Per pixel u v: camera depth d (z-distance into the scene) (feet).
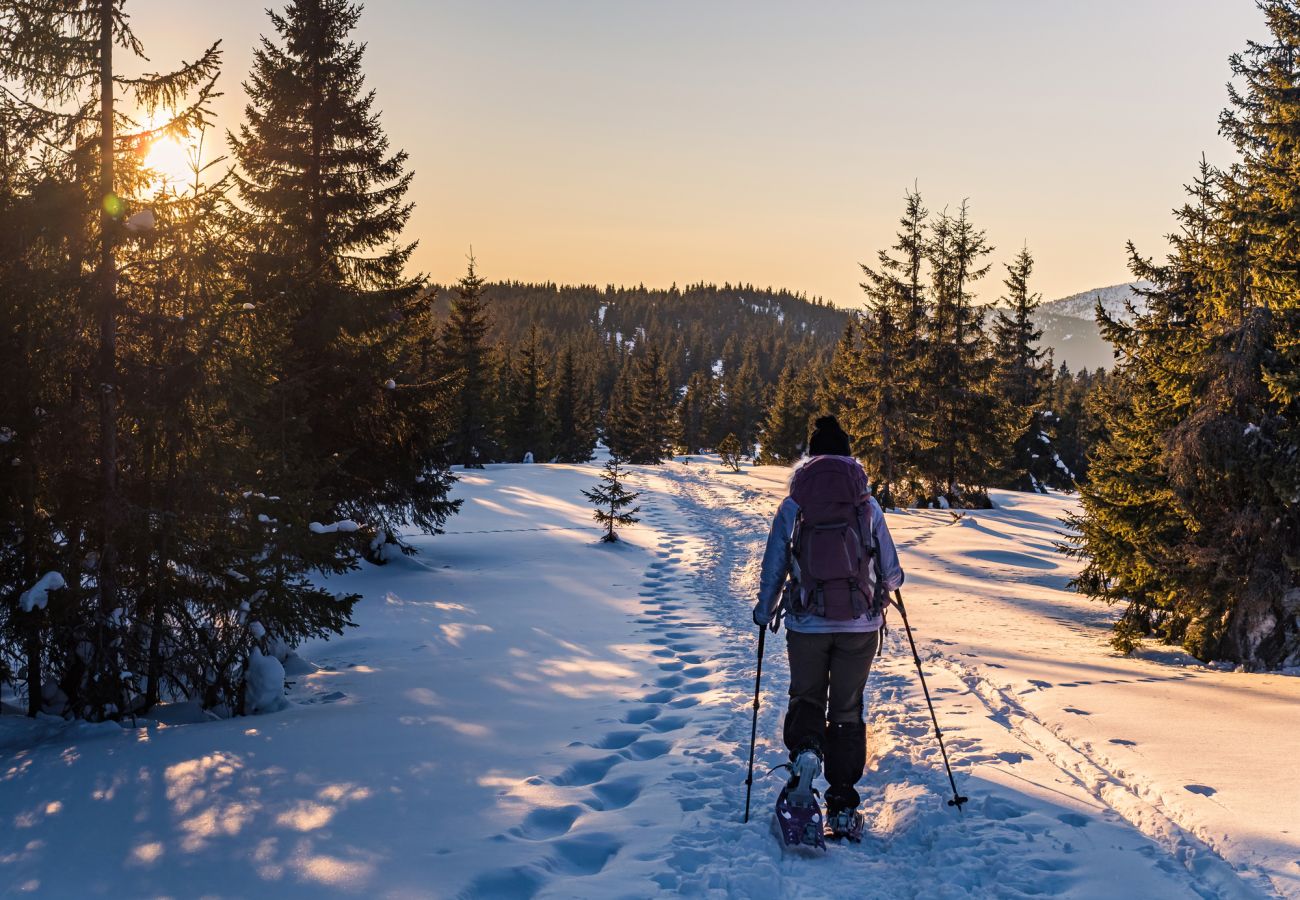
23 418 21.84
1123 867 11.10
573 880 11.47
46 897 11.50
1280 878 10.30
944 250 132.36
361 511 54.49
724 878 11.35
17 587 22.17
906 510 109.60
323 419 50.37
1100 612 41.88
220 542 23.39
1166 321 35.70
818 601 13.47
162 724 22.36
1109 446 39.73
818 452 14.79
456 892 11.20
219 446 23.44
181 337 22.50
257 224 23.70
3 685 26.45
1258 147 37.14
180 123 22.20
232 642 23.98
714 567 56.39
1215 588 30.91
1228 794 13.21
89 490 22.48
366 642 34.37
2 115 21.42
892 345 129.08
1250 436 29.81
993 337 157.28
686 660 29.43
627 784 15.87
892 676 24.38
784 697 22.88
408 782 15.97
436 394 55.36
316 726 20.42
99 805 14.96
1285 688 22.08
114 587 22.43
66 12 22.13
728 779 15.88
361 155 56.49
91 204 21.77
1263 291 30.48
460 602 43.70
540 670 27.84
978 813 13.28
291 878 11.80
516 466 177.78
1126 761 15.10
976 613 39.58
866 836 13.23
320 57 56.08
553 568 57.06
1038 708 19.47
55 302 21.62
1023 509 113.19
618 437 298.97
